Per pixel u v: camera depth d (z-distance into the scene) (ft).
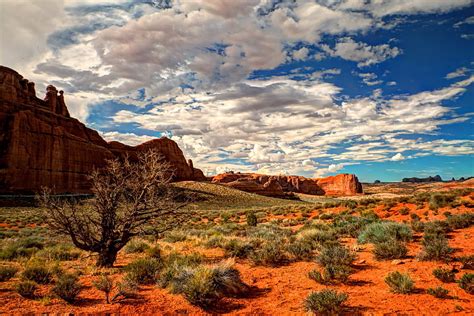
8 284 27.50
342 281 27.14
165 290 25.98
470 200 76.28
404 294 23.43
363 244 43.04
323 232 47.57
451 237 41.55
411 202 85.20
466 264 28.99
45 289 25.96
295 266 33.19
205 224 98.43
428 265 29.78
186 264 30.89
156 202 36.63
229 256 38.93
